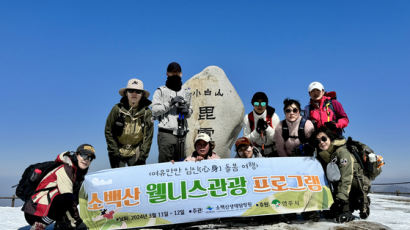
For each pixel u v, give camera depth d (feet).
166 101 17.31
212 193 13.39
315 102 17.87
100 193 13.14
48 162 12.52
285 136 15.92
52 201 11.81
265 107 17.81
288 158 14.69
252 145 16.05
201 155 15.07
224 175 13.79
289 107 15.48
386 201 25.88
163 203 13.05
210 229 13.08
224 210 13.20
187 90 18.17
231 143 25.16
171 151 17.34
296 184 14.03
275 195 13.69
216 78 25.52
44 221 11.70
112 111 16.06
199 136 15.08
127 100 16.51
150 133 16.74
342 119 17.20
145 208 12.97
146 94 16.94
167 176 13.52
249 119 18.31
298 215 15.78
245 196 13.51
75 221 12.74
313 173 14.46
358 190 14.42
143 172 13.58
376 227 12.68
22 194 12.06
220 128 24.39
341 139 14.46
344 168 13.85
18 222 16.25
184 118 17.57
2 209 21.30
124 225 12.82
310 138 14.97
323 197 14.02
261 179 13.91
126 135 16.21
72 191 12.35
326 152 14.48
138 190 13.20
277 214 13.51
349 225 12.98
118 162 16.55
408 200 26.68
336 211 14.40
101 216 12.87
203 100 24.90
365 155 14.43
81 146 12.57
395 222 14.94
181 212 13.01
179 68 17.74
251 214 13.26
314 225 13.19
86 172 12.87
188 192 13.30
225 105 24.79
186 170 13.73
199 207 13.14
